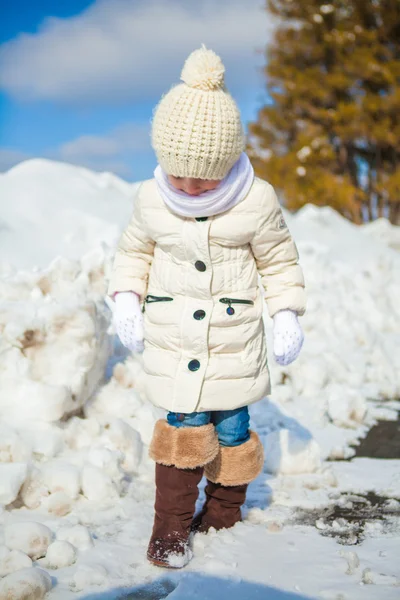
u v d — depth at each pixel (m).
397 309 7.15
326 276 7.05
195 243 2.44
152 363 2.54
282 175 19.34
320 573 2.33
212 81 2.36
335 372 5.09
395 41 19.70
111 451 3.02
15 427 3.06
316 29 19.61
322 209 11.21
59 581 2.25
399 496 3.08
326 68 20.20
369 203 20.09
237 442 2.63
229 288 2.50
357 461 3.56
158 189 2.48
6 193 6.98
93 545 2.49
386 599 2.15
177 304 2.50
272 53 20.16
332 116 18.94
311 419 4.20
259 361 2.58
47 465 2.95
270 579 2.29
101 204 7.66
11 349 3.22
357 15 19.48
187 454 2.42
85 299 3.42
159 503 2.47
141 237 2.64
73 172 8.48
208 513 2.69
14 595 2.08
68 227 6.56
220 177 2.40
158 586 2.25
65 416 3.27
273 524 2.68
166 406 2.48
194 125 2.31
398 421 4.32
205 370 2.46
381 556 2.47
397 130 18.61
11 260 5.55
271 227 2.51
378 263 7.77
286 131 20.12
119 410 3.47
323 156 19.02
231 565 2.37
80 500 2.86
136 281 2.68
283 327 2.58
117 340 4.05
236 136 2.37
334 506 2.96
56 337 3.27
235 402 2.51
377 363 5.37
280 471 3.30
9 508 2.75
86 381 3.37
